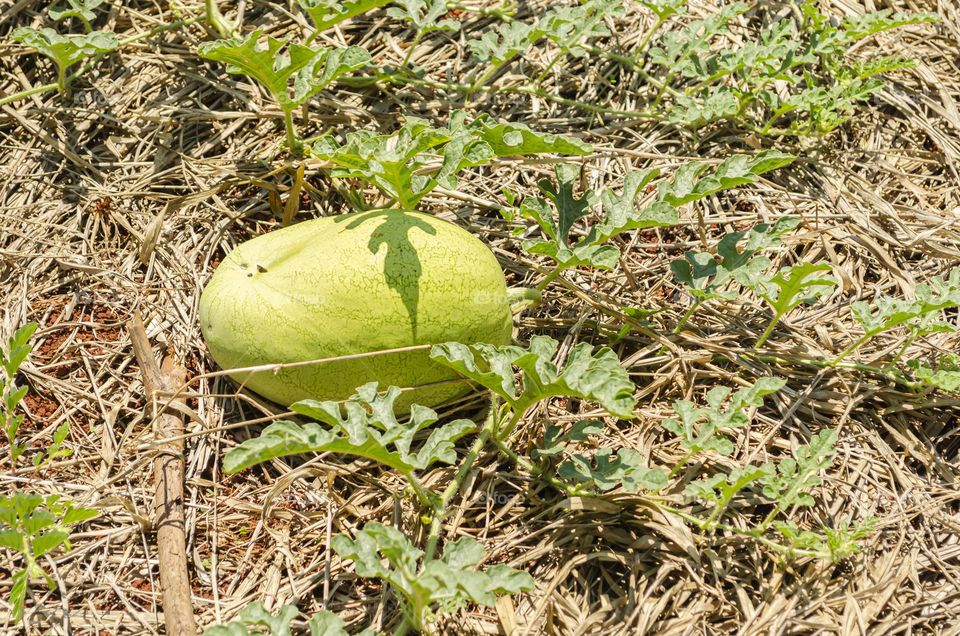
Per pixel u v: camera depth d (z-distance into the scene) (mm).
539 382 2568
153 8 3006
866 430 2740
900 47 3076
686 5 3074
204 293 2678
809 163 2957
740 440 2719
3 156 2887
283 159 2896
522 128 2682
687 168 2711
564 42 2879
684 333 2785
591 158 2908
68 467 2678
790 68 3000
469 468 2662
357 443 2521
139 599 2615
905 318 2693
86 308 2799
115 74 2949
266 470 2693
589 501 2637
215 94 2957
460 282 2639
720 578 2623
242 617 2477
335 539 2496
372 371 2639
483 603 2445
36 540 2539
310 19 3018
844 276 2848
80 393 2729
